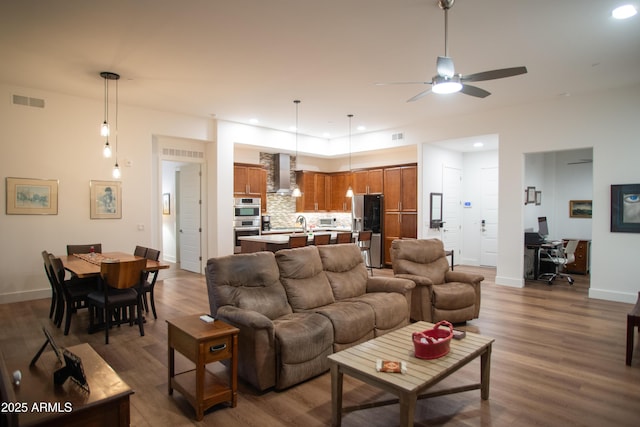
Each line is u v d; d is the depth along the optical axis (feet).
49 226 18.02
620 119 17.44
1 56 13.76
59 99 18.21
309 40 12.62
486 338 8.96
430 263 15.78
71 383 5.82
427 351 7.75
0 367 5.10
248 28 11.74
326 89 17.76
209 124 23.66
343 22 11.39
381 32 12.03
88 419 5.32
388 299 12.26
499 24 11.46
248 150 27.50
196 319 9.13
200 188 24.59
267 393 9.05
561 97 18.98
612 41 12.59
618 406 8.42
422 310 13.80
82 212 18.93
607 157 17.80
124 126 20.26
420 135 24.75
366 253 28.19
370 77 16.20
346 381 9.87
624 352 11.50
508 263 21.01
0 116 16.70
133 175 20.56
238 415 8.10
